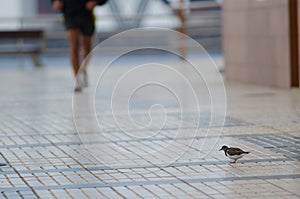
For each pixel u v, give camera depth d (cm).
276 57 1550
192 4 2992
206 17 2928
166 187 633
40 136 949
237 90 1522
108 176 687
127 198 596
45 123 1080
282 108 1168
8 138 938
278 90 1496
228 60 1806
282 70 1530
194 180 657
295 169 689
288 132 917
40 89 1722
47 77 2159
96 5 1602
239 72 1739
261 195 592
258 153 776
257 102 1272
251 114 1102
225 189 618
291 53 1496
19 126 1053
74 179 678
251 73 1678
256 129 948
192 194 604
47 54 2873
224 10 1823
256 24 1636
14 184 662
